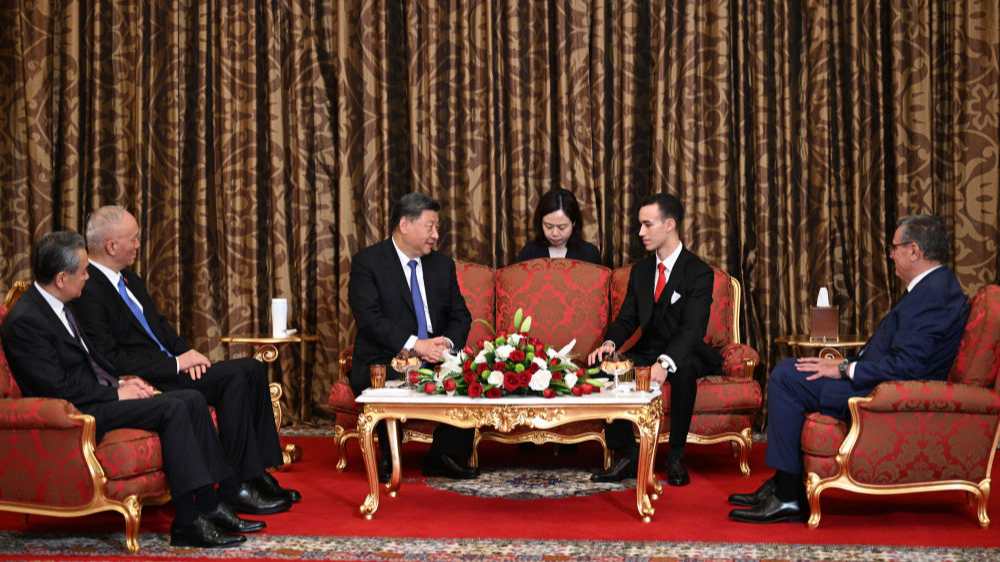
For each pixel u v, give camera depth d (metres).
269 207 5.89
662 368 4.00
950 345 3.46
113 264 3.96
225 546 3.21
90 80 5.87
